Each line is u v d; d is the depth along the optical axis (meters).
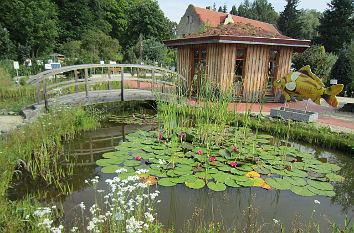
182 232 2.81
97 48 23.22
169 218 3.08
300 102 10.61
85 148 5.34
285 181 3.99
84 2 31.33
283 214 3.28
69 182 3.88
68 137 5.77
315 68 15.70
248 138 5.80
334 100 6.43
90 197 3.45
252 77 9.66
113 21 38.25
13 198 3.39
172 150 4.80
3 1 23.09
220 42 8.82
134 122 7.20
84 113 6.97
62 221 2.89
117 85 10.87
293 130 6.05
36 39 24.47
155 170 4.17
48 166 4.10
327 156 5.23
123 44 36.91
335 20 27.61
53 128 5.39
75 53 22.03
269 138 6.01
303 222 3.11
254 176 4.13
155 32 33.47
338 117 8.06
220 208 3.35
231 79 9.44
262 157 4.81
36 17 24.00
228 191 3.80
